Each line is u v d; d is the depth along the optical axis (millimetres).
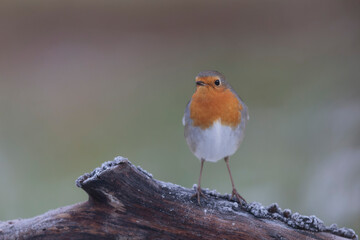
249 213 5809
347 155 11141
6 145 12984
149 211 5523
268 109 13719
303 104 13227
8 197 10867
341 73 13836
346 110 12258
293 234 5699
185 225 5594
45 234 5414
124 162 5312
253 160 11742
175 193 5699
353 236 5805
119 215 5453
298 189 10633
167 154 12164
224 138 7020
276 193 10555
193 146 7215
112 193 5344
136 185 5449
